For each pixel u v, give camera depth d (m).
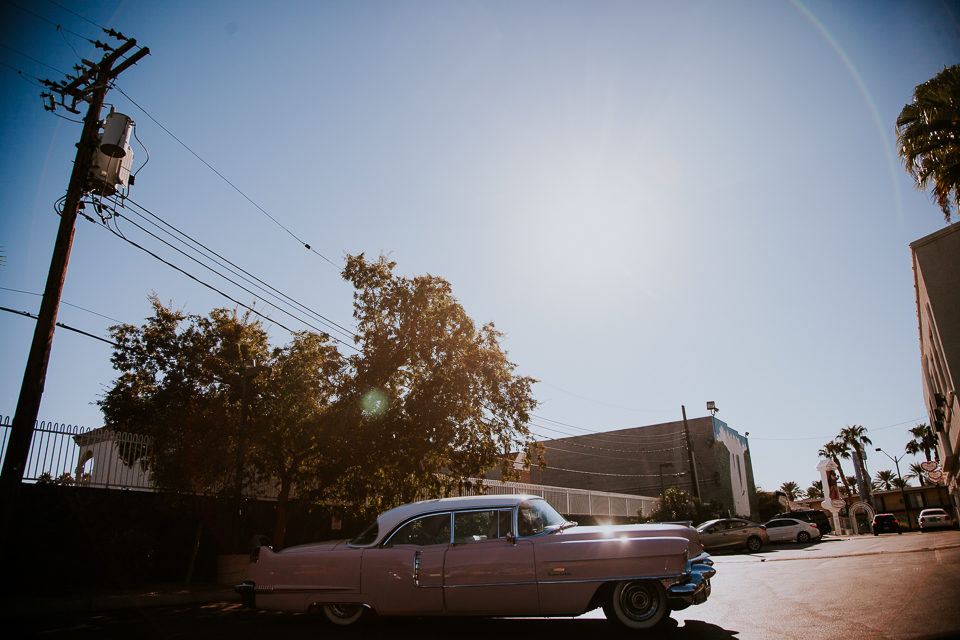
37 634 7.21
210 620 8.34
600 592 6.82
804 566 14.34
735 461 58.50
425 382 16.41
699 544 7.28
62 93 11.27
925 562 12.56
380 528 7.57
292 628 7.46
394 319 16.72
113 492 12.91
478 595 6.91
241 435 13.74
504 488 26.97
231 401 14.91
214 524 14.80
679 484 53.34
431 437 16.19
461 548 7.13
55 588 11.59
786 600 8.54
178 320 15.76
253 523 15.98
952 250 19.19
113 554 12.13
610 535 6.98
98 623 8.16
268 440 14.79
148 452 13.59
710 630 6.62
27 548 11.38
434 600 7.02
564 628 7.21
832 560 15.62
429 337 16.50
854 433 62.50
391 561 7.23
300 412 14.52
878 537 30.89
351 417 15.25
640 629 6.64
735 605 8.41
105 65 11.45
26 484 11.57
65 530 11.92
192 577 14.12
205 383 15.16
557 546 6.91
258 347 16.17
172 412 13.63
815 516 37.28
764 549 26.33
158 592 11.43
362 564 7.33
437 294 17.08
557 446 59.66
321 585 7.43
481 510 7.37
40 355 9.60
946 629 5.81
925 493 64.19
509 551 6.97
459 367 16.89
